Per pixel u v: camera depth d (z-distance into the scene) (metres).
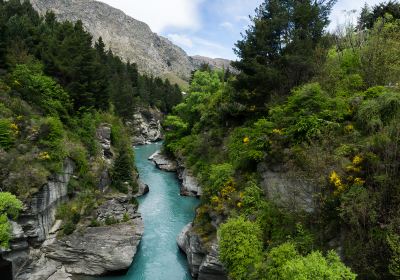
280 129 22.59
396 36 23.67
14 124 25.50
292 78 28.50
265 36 30.69
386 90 19.84
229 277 18.77
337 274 12.08
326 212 16.33
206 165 37.47
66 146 28.56
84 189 29.16
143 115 94.00
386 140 15.38
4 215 20.34
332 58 27.97
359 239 14.43
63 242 24.36
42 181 23.77
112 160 38.84
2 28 32.97
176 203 38.91
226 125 38.03
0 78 29.67
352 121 19.70
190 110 56.91
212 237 23.05
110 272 24.02
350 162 16.38
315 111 20.88
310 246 15.82
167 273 24.72
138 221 29.66
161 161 58.31
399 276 12.27
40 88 31.45
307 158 17.83
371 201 14.37
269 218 19.42
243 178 24.34
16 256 21.61
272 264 15.29
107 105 49.25
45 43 41.56
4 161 23.41
